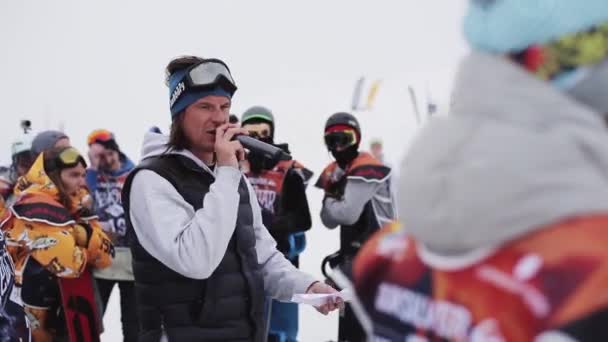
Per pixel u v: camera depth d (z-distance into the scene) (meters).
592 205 0.90
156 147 2.55
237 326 2.46
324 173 5.04
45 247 3.76
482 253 0.99
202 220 2.33
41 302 3.94
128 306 4.59
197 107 2.50
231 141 2.47
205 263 2.31
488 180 0.93
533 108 0.96
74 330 3.94
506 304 0.95
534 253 0.93
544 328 0.90
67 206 3.92
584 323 0.87
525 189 0.91
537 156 0.92
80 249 3.83
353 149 4.84
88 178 5.18
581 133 0.93
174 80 2.54
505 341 0.94
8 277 2.64
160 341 2.40
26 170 4.46
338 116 4.85
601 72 0.95
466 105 1.03
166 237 2.33
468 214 0.95
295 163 4.90
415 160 1.05
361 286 1.22
